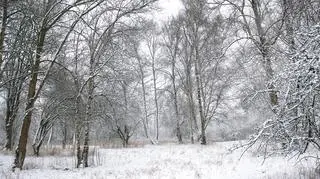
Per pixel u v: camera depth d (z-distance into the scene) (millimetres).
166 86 34250
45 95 18688
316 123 6277
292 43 6965
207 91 29000
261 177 9578
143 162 16188
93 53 15680
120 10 15820
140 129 38594
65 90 17734
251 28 16078
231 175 10508
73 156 19234
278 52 7633
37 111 19672
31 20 14297
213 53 16422
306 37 5699
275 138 5871
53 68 17281
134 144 29484
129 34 17516
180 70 31766
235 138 30484
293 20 7914
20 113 25531
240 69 10750
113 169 13828
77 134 15281
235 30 15484
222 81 25266
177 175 11195
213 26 21422
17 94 22594
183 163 14586
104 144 28891
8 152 19734
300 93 5258
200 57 27219
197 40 27484
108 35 15891
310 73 5047
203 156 17203
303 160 11516
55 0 14297
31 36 15641
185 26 28547
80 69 17062
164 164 14656
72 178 11500
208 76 26797
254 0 15508
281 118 5645
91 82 15688
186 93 30969
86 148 15172
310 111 5641
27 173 12305
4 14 14758
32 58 14312
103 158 18031
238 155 16125
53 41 16797
